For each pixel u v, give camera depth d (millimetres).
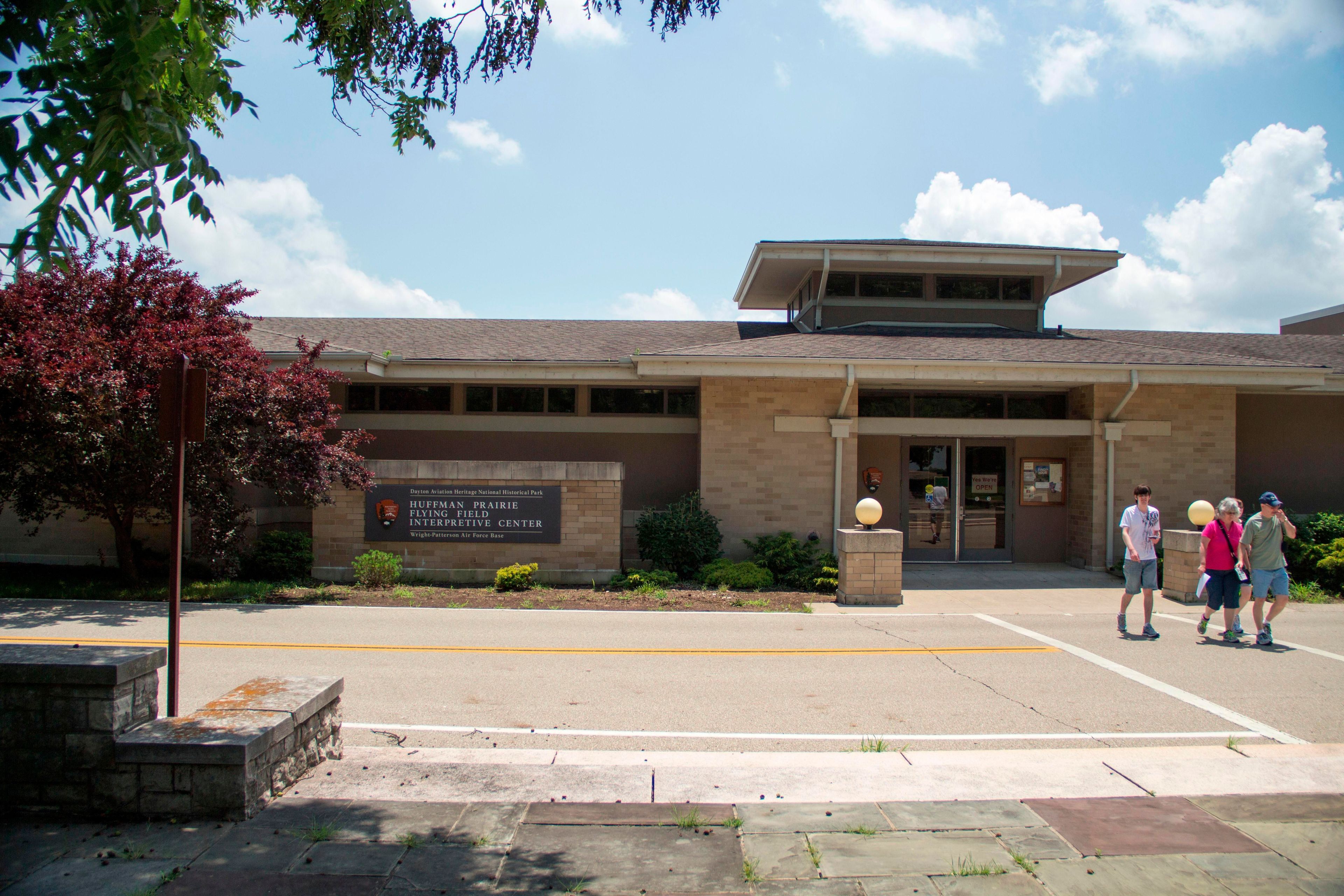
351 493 13328
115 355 11117
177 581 4926
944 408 15938
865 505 11883
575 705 6707
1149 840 4102
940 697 7004
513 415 15883
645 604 11570
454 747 5645
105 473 11719
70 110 3611
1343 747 5609
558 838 4078
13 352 10469
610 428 15805
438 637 9328
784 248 17016
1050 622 10508
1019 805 4531
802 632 9766
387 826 4180
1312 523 14328
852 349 14711
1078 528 15648
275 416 11961
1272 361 15320
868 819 4324
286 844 3967
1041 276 17953
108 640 8969
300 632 9500
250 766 4258
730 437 14789
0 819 4230
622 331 18219
